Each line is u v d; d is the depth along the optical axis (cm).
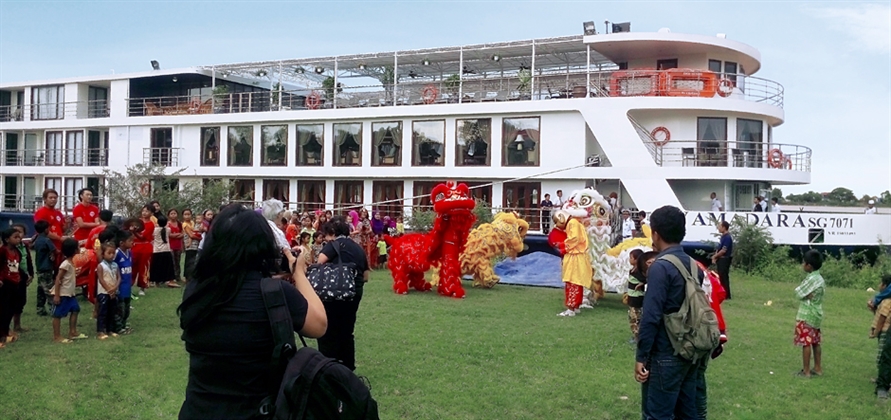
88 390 723
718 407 707
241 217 333
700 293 494
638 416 668
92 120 2945
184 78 2966
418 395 718
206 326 322
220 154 2730
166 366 820
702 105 2092
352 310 736
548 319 1159
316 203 2608
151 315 1134
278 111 2614
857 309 1416
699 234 1986
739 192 2253
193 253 1466
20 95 3344
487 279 1526
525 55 2586
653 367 502
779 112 2270
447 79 2739
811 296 838
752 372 849
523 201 2259
